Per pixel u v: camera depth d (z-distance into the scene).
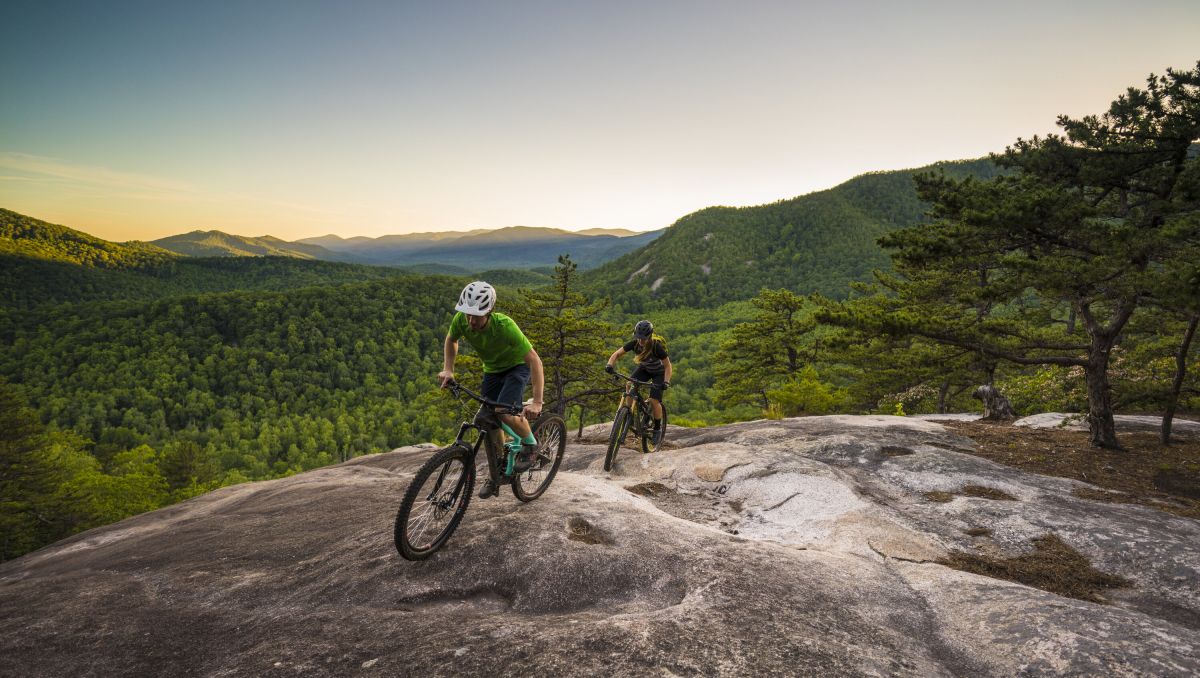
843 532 4.77
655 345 7.40
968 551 4.73
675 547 3.79
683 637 2.56
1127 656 2.54
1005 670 2.64
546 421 4.75
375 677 2.37
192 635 3.00
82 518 40.78
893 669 2.51
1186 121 7.62
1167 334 12.86
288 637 2.81
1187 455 7.61
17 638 3.04
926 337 9.40
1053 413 10.64
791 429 8.89
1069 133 8.67
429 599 3.28
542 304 25.88
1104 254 7.65
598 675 2.26
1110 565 4.41
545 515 4.25
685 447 8.22
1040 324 16.75
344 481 7.10
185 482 57.19
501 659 2.41
